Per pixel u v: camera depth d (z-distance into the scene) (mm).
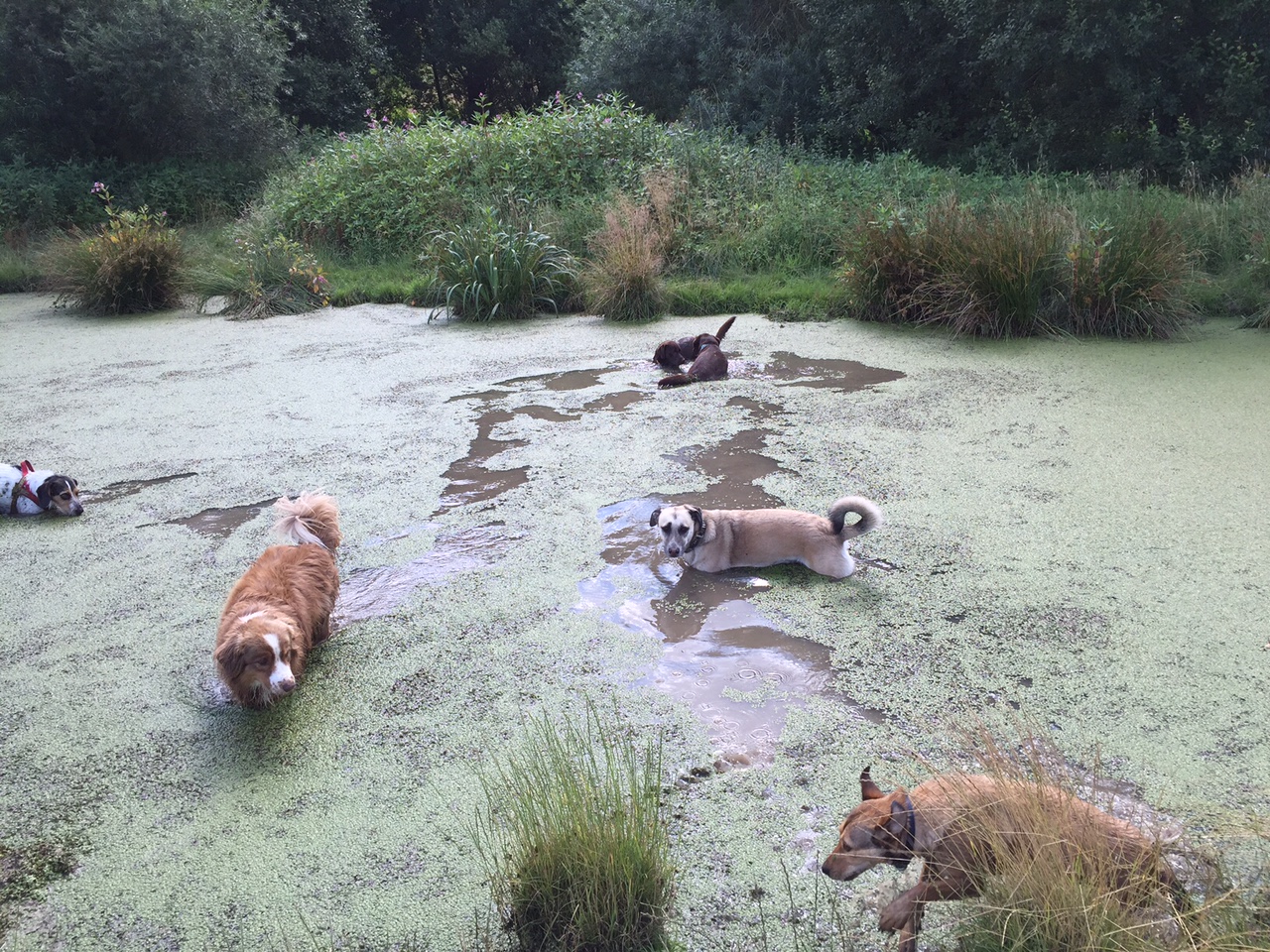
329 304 11328
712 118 17078
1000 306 8406
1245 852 2646
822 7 16234
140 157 17531
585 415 6926
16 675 3920
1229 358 7398
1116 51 13023
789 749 3234
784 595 4277
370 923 2637
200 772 3311
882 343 8492
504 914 2623
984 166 14305
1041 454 5664
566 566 4637
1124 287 8172
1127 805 2865
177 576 4730
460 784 3166
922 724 3318
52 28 16812
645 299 10016
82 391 8062
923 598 4160
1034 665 3615
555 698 3598
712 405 6992
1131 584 4145
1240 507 4805
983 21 14031
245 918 2678
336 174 13562
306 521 4324
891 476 5477
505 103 30859
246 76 18156
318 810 3088
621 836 2561
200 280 11570
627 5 19828
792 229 11320
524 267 10344
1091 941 2096
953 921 2445
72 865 2910
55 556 5000
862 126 16406
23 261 13656
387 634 4113
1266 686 3398
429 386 7855
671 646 3918
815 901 2582
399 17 28828
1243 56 12602
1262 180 10398
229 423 7051
